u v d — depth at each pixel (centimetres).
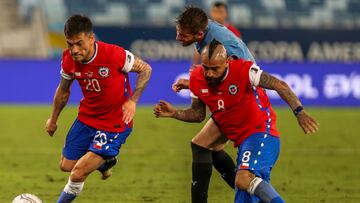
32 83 6744
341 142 4769
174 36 7319
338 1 7831
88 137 2341
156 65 6719
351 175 3522
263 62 6744
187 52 7300
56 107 2370
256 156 2053
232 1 7819
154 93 6725
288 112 6444
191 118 2209
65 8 7631
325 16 7794
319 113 6309
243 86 2066
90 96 2284
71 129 2370
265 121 2105
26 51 7425
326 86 6775
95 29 7275
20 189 3019
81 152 2373
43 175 3409
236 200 2061
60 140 4734
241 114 2089
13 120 5672
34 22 7481
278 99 6850
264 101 2133
